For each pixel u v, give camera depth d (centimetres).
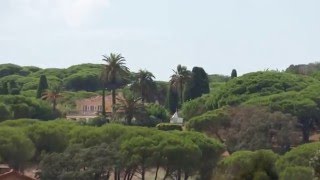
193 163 14950
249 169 6500
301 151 12456
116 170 14462
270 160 6544
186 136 15900
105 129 15825
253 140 18850
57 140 15875
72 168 13950
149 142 14888
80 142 15712
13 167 15050
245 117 19788
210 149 15625
